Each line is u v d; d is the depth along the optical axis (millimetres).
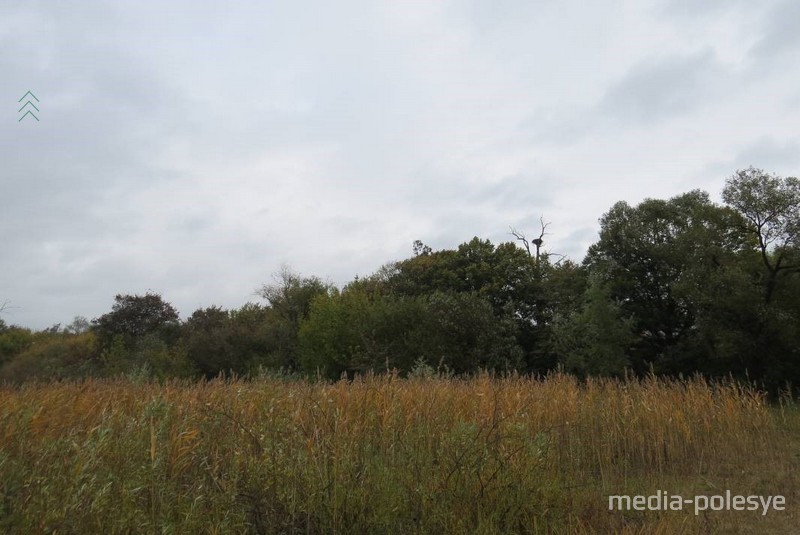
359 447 5863
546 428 8172
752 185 20688
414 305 24359
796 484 8086
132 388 9602
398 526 5289
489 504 5688
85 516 4188
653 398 10234
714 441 9641
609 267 24312
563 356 22578
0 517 3992
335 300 27531
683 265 22453
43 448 4793
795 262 20047
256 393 7348
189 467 5301
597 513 6523
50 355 36156
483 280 30812
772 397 20141
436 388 8664
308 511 5004
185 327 35188
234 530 4770
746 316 20016
